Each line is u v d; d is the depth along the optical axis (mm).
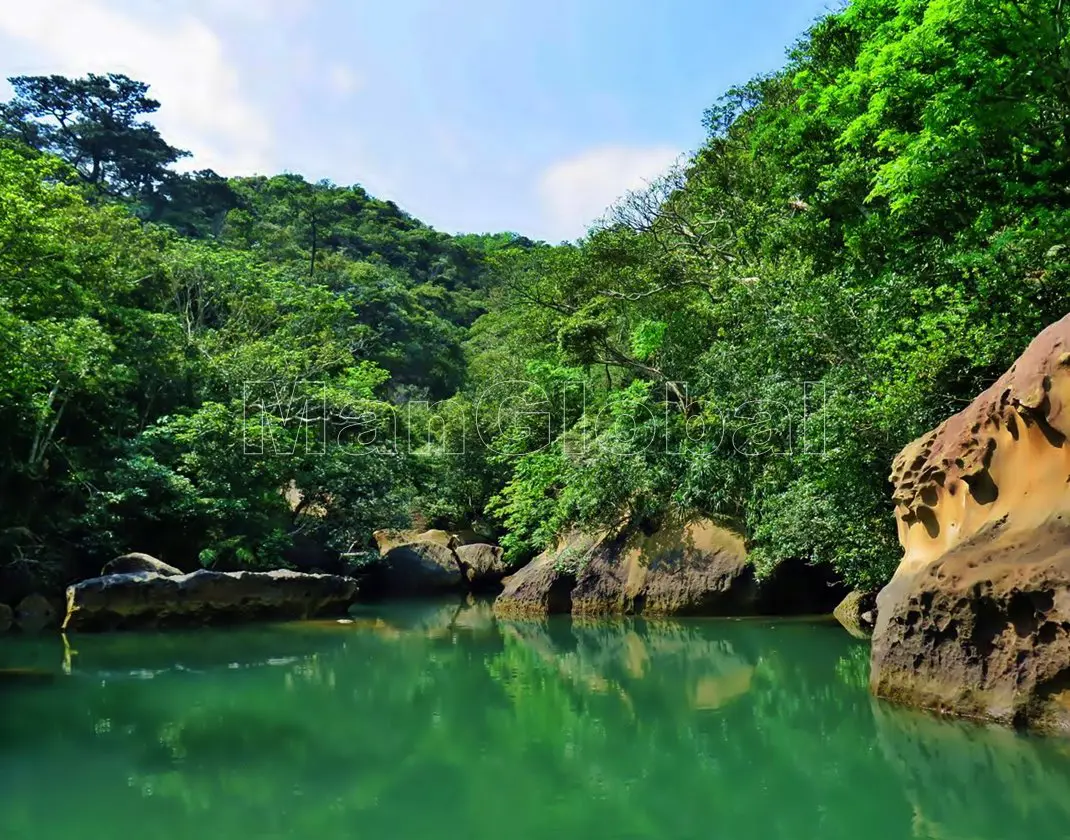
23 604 14391
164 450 18953
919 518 7445
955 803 4883
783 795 5188
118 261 21219
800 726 6855
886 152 12953
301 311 27469
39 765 6078
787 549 11914
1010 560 6129
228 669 10188
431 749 6469
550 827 4715
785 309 11953
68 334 15359
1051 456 6199
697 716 7406
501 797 5273
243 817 4934
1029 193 10594
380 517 21031
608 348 20609
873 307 10922
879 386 9578
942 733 6070
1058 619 5656
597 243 20688
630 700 8164
